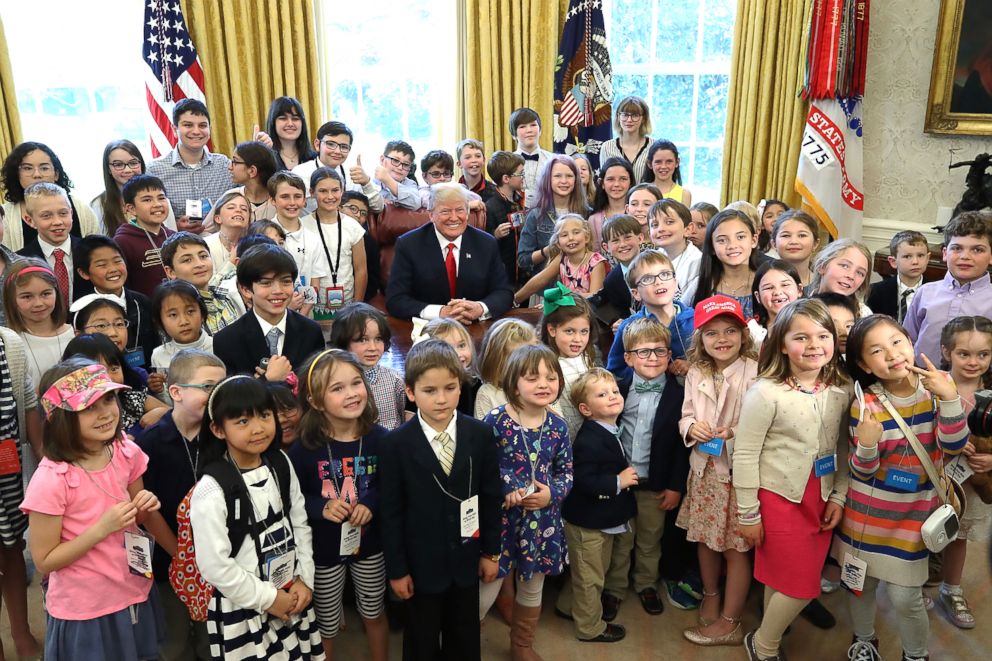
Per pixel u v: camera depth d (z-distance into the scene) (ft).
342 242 13.39
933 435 7.99
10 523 8.59
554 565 8.56
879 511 8.07
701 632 9.46
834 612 10.08
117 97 21.16
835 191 19.34
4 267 10.35
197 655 8.73
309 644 7.63
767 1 19.33
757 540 8.43
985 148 18.62
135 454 7.72
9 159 12.94
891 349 7.77
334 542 8.08
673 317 10.19
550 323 9.80
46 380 7.37
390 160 16.94
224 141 20.43
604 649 9.38
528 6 20.35
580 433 9.28
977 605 10.21
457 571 7.89
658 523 9.94
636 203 13.73
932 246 18.62
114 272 10.79
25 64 20.24
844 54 18.56
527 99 21.02
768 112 20.16
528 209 16.96
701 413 9.15
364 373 8.80
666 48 21.97
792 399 8.14
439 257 11.85
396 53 22.20
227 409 6.97
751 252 10.80
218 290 11.21
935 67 18.52
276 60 20.03
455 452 7.79
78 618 7.22
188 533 7.18
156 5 18.79
